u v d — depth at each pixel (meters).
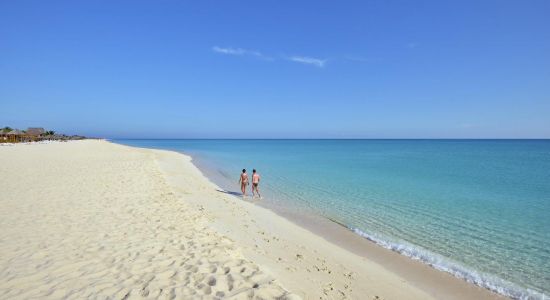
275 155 61.91
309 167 37.22
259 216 14.24
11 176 18.64
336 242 11.33
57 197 13.18
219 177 27.92
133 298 5.35
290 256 9.27
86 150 48.97
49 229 9.07
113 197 13.56
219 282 5.91
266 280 6.07
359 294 7.29
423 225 13.50
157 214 11.19
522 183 25.00
